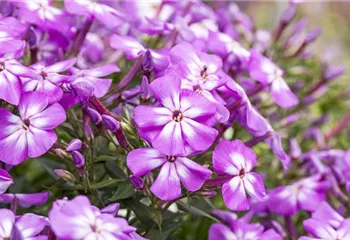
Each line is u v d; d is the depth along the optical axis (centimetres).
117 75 38
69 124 32
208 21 39
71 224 25
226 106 31
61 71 30
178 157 28
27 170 38
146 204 32
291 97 34
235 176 29
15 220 26
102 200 31
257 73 33
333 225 31
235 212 37
